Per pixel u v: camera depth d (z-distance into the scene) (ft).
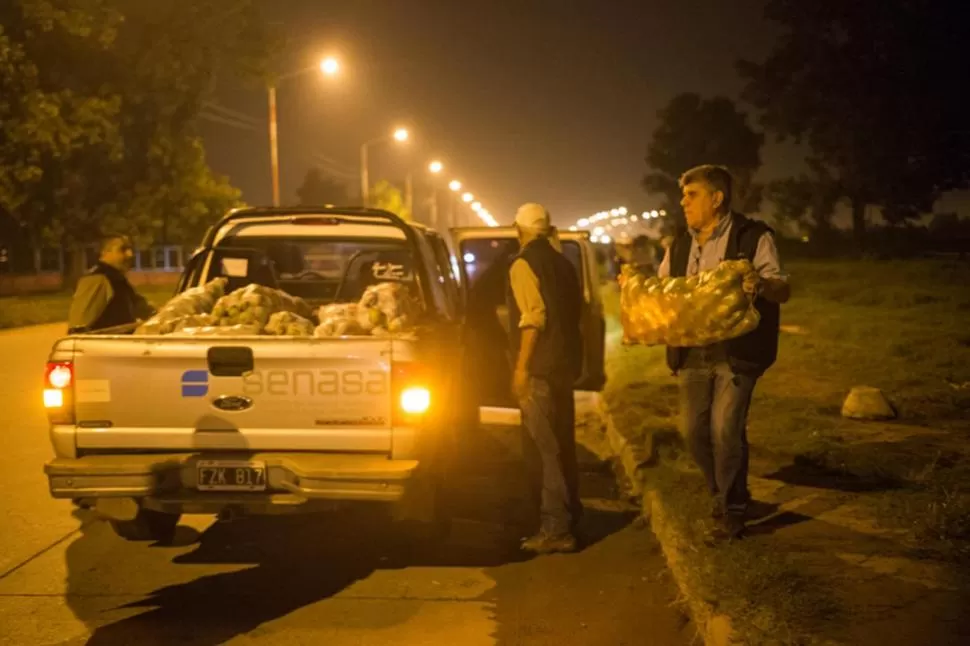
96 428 18.48
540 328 20.62
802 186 123.13
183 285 25.95
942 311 63.82
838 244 125.70
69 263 134.62
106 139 98.27
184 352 18.26
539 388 20.98
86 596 18.53
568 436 21.57
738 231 18.80
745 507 19.39
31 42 88.94
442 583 19.39
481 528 23.13
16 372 49.47
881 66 109.09
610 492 26.71
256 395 18.26
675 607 17.97
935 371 38.73
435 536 21.38
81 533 22.36
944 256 116.06
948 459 24.89
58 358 18.48
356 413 18.20
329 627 17.13
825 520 20.33
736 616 15.43
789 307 72.02
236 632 16.89
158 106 111.86
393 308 21.09
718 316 18.12
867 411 30.37
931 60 105.70
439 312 24.56
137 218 118.52
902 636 14.53
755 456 25.96
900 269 91.91
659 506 22.02
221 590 18.93
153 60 102.58
